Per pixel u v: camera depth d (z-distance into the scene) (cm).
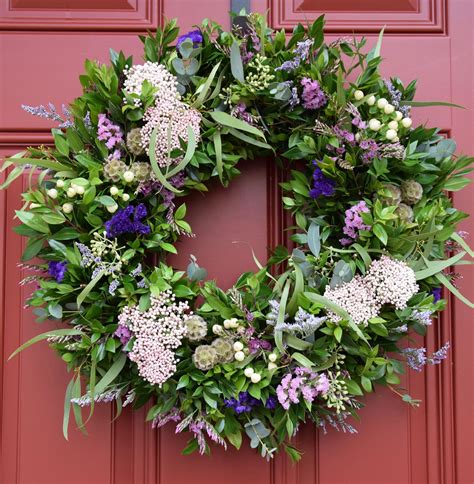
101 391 97
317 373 98
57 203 100
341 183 100
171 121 98
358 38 115
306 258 100
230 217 113
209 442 110
